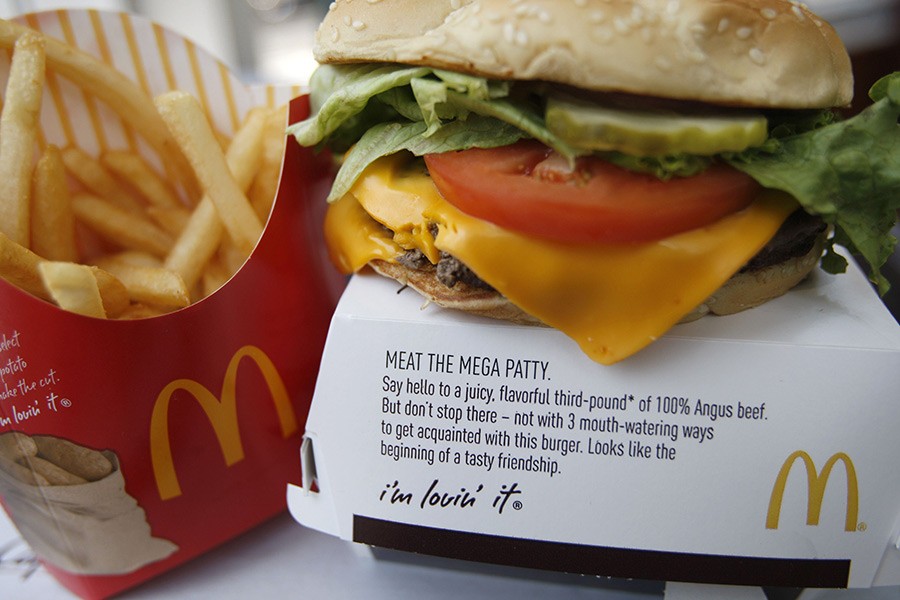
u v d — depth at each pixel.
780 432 0.19
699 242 0.19
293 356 0.22
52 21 0.23
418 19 0.19
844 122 0.19
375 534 0.20
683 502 0.19
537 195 0.18
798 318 0.20
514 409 0.20
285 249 0.22
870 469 0.19
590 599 0.20
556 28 0.17
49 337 0.18
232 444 0.21
